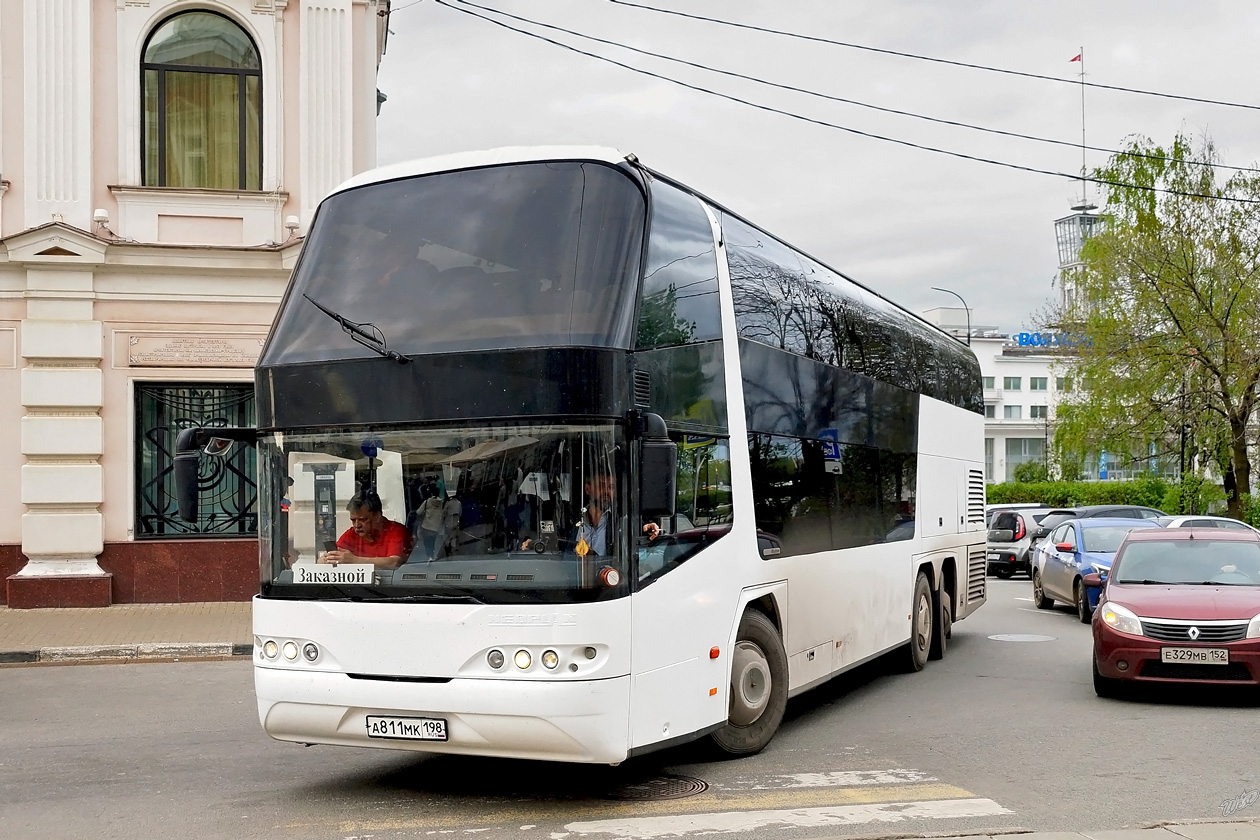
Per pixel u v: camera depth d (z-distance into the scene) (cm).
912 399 1332
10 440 1708
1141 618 1088
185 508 727
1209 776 798
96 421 1719
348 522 706
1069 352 4184
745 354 883
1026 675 1312
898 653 1330
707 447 802
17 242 1683
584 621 661
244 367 1770
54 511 1708
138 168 1770
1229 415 3725
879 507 1194
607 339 682
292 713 709
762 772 812
